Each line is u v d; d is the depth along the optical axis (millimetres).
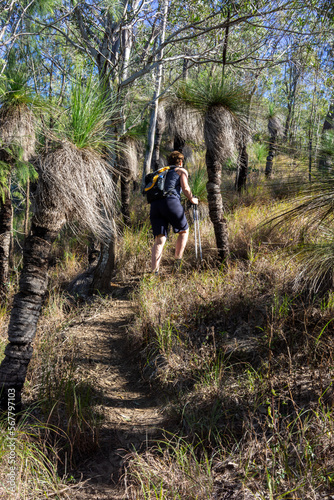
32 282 3053
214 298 4660
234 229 7062
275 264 4879
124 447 2977
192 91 5828
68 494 2504
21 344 3049
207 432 2898
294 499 2074
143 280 6004
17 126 4656
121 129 6148
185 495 2330
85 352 4633
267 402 2943
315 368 3178
